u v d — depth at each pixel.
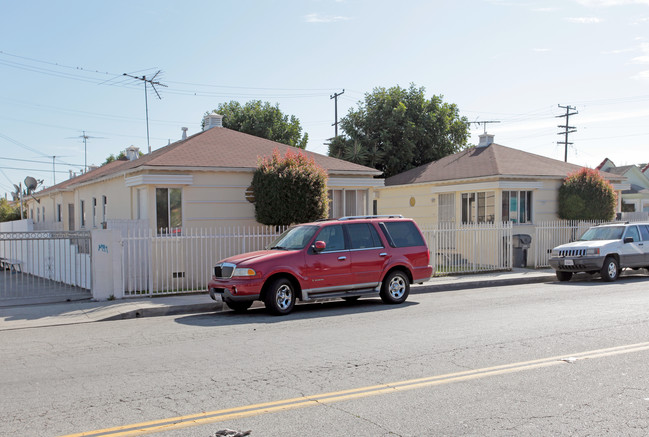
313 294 11.17
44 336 9.30
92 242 12.91
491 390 5.74
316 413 5.13
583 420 4.88
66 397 5.74
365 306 11.94
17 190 36.22
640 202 41.53
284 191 14.96
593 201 20.84
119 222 14.36
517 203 20.98
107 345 8.38
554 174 21.33
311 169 15.39
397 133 35.12
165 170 15.46
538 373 6.34
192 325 10.03
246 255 11.34
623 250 16.22
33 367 7.08
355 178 18.11
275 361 7.07
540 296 12.83
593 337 8.18
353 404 5.36
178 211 15.85
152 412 5.22
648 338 8.06
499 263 18.44
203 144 17.80
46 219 33.16
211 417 5.06
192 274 15.12
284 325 9.75
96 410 5.30
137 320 10.91
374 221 12.21
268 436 4.60
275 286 10.79
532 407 5.22
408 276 12.43
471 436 4.56
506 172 20.28
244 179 16.58
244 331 9.25
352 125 36.44
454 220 22.52
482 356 7.14
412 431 4.67
